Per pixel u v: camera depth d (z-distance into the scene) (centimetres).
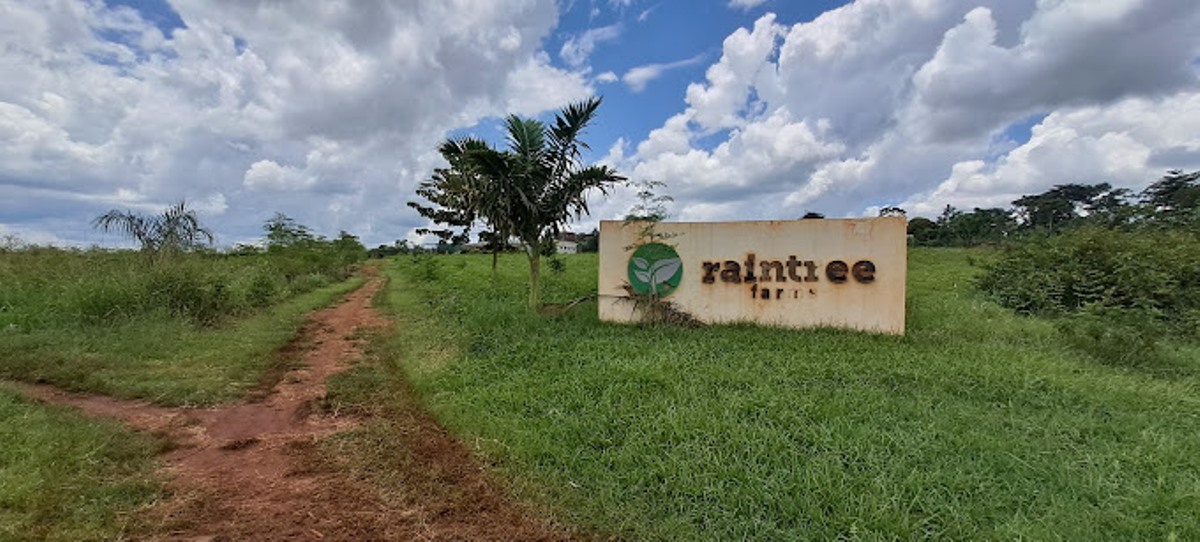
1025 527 280
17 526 280
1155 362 620
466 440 424
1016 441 386
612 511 311
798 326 862
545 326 845
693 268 918
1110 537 278
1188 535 276
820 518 291
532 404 486
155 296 919
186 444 429
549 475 355
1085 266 1041
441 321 955
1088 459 358
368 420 484
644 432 412
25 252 1313
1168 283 898
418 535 298
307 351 792
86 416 466
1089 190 4256
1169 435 401
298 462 394
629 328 867
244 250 1814
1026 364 589
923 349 681
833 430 401
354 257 2973
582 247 2834
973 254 2036
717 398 486
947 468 346
